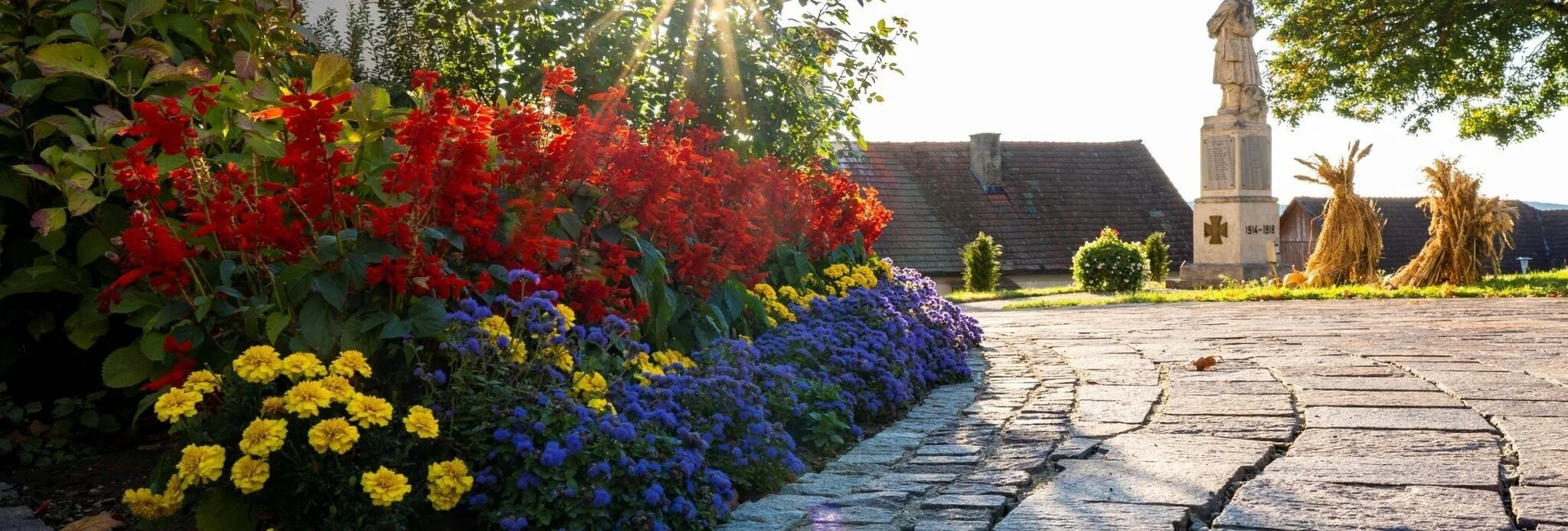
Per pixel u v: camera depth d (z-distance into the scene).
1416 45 29.14
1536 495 3.94
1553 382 6.61
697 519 3.88
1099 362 8.37
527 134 4.94
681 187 5.95
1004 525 3.82
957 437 5.47
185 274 4.12
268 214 3.97
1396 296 15.66
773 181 7.58
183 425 3.70
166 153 4.12
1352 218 19.55
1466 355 8.12
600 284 4.94
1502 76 30.58
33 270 4.74
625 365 4.71
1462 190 17.75
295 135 4.23
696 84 8.17
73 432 5.15
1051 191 39.62
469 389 3.96
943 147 40.25
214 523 3.47
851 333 6.63
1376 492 4.09
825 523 3.99
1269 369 7.56
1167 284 24.22
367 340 4.00
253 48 5.71
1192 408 6.04
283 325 3.96
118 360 4.43
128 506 4.13
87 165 4.54
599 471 3.72
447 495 3.52
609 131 5.49
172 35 5.57
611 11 8.20
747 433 4.57
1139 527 3.74
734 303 6.10
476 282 4.57
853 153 9.96
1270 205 23.45
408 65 8.03
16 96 4.80
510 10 8.15
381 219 4.04
